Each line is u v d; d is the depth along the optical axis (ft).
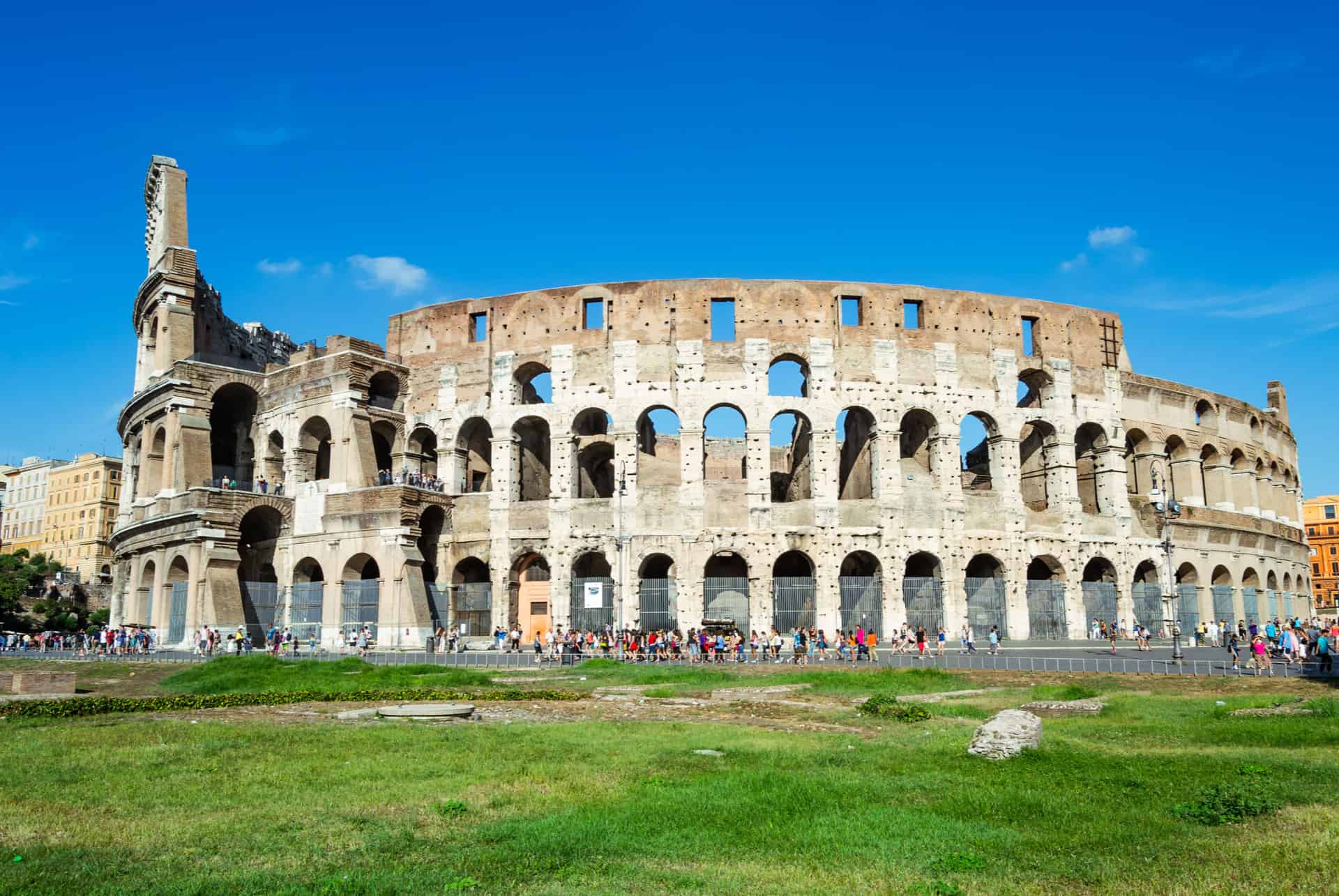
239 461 295.89
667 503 247.70
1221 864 47.83
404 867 48.16
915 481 252.83
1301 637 204.54
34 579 490.90
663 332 256.52
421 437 278.67
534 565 262.88
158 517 263.29
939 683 145.18
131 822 57.06
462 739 88.63
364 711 111.24
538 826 55.16
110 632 265.34
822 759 77.05
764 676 157.69
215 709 119.44
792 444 297.12
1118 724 97.81
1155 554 273.33
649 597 244.42
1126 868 47.34
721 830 54.60
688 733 93.91
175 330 285.02
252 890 44.73
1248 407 318.24
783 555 264.72
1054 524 261.24
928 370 258.78
